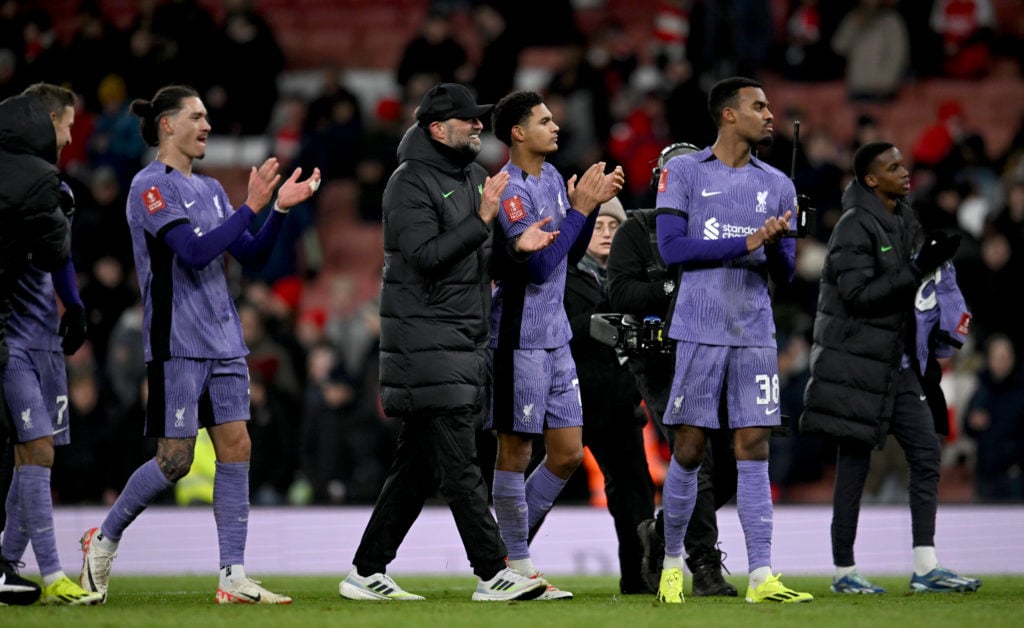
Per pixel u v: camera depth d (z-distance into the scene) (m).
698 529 23.33
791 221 21.20
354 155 55.62
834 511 24.06
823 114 61.19
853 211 23.78
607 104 53.00
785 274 20.86
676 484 20.69
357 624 17.12
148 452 39.81
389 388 20.91
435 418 20.75
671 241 20.66
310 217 53.38
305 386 44.62
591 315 24.05
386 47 69.38
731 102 20.80
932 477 23.89
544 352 21.95
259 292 45.50
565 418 22.25
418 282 20.72
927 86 62.53
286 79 68.12
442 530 34.88
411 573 34.19
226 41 58.16
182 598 22.45
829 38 61.62
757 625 17.09
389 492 21.86
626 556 23.84
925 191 47.78
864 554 33.84
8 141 20.30
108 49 57.44
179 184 21.06
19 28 57.81
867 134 51.84
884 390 23.44
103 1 69.50
